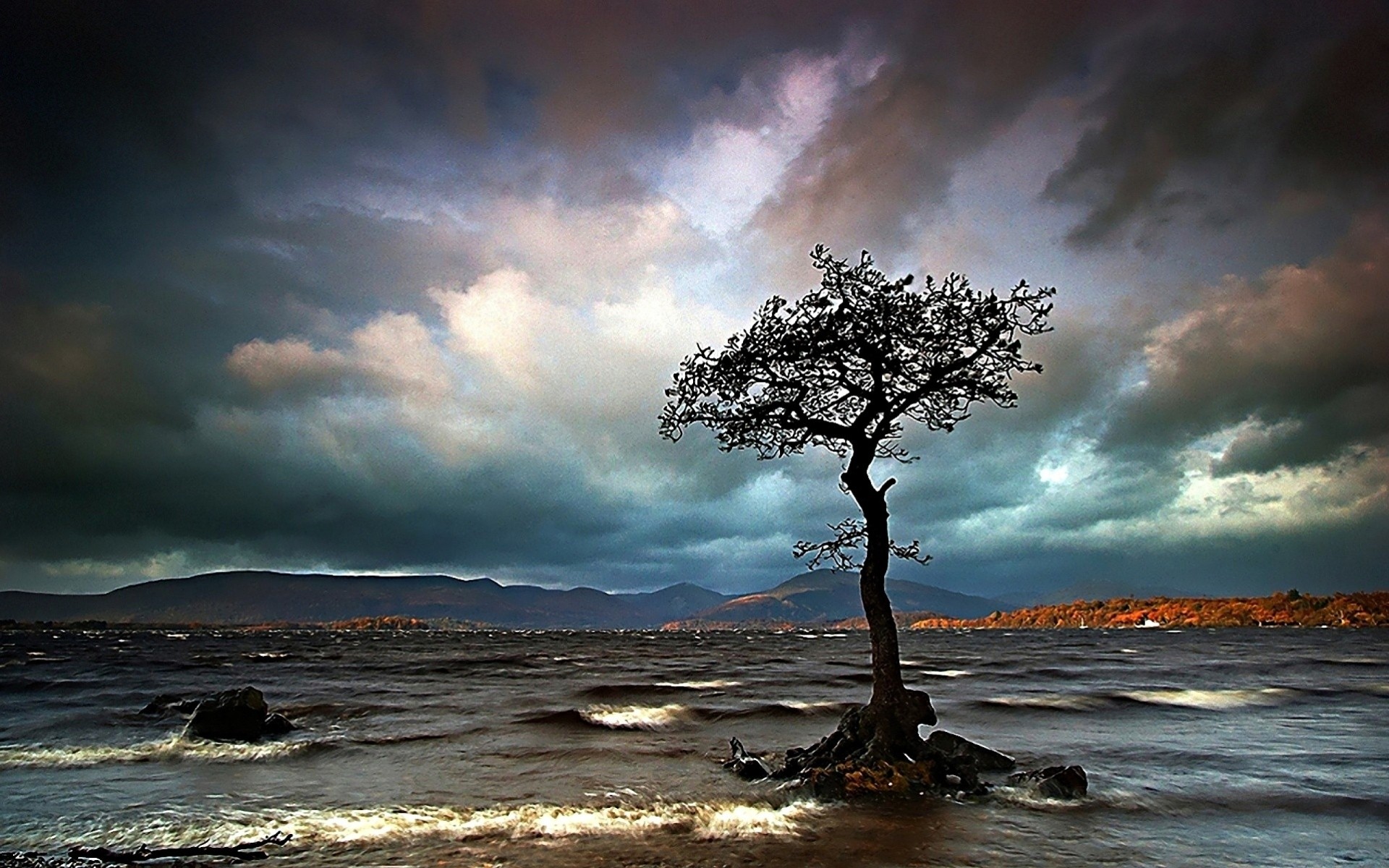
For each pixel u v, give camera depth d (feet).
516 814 51.03
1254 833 46.73
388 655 313.53
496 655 327.26
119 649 363.76
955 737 65.26
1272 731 93.56
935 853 41.50
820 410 61.93
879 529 59.98
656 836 45.21
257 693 91.45
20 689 150.20
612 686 151.84
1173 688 148.77
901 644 456.86
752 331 62.08
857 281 60.08
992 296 57.77
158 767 71.00
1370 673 189.98
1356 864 40.73
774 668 223.51
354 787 61.72
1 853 43.45
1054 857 41.01
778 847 42.63
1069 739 85.71
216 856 42.45
